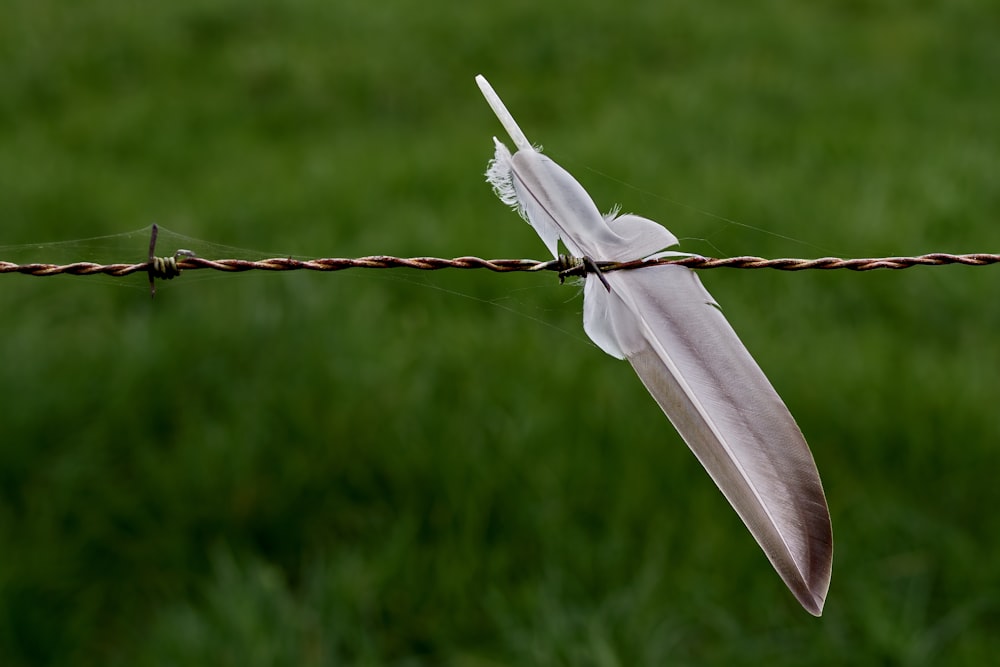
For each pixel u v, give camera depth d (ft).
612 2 49.85
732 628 15.52
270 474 18.03
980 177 30.07
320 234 26.91
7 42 43.19
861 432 18.83
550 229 7.66
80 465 18.08
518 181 7.87
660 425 18.88
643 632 15.19
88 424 19.19
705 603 15.78
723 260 8.52
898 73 41.16
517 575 16.66
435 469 17.92
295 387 19.57
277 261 8.78
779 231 26.20
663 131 34.24
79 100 39.27
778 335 22.15
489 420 18.90
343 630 15.47
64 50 42.91
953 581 16.26
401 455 18.16
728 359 7.23
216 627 15.21
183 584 16.57
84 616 16.12
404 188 30.19
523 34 46.26
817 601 6.50
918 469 18.30
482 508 17.19
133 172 32.48
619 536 16.69
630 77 41.91
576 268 7.57
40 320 22.25
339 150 34.17
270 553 17.43
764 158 32.45
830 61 42.86
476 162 31.65
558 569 16.20
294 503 17.66
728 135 33.88
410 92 40.19
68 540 17.08
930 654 15.23
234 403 19.43
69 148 34.45
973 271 24.20
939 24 47.52
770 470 6.88
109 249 21.43
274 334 21.02
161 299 23.27
